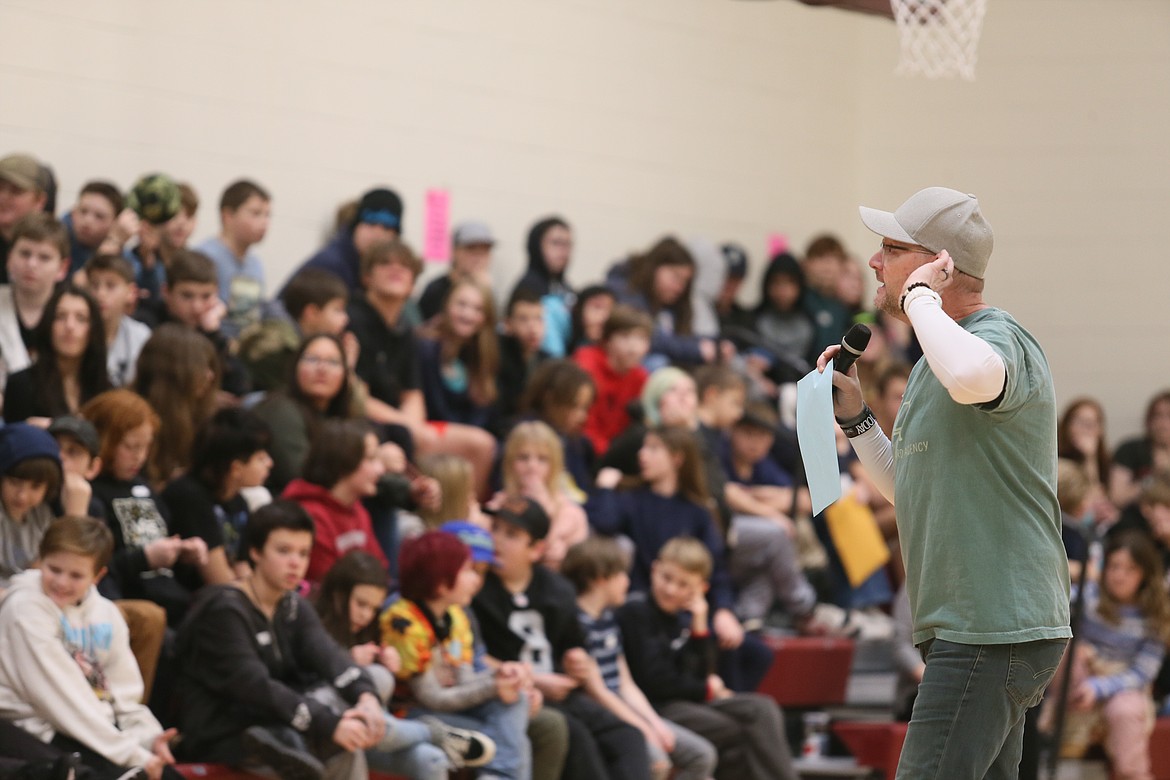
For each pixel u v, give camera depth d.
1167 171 24.02
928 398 7.67
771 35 23.67
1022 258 24.34
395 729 11.36
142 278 14.99
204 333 14.10
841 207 24.50
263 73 18.52
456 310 16.33
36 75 16.62
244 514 12.51
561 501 14.58
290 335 14.73
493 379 16.66
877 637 16.95
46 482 10.70
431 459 13.95
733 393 17.53
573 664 13.15
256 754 10.70
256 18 18.45
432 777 11.41
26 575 10.39
